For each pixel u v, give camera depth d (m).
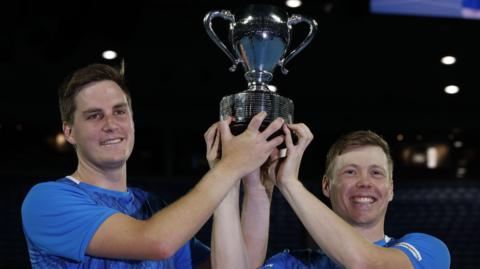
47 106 6.92
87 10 5.56
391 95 7.07
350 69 6.61
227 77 6.69
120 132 2.21
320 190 6.99
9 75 6.40
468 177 7.32
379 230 2.60
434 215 7.18
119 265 2.12
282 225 6.94
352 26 5.94
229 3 5.79
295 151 2.29
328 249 2.29
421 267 2.41
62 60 5.79
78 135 2.21
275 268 2.57
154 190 6.98
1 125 6.96
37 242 2.14
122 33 5.62
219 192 2.04
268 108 2.19
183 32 6.09
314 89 6.93
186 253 2.49
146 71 6.57
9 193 6.86
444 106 7.23
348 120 7.26
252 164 2.10
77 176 2.29
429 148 7.37
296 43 6.11
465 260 7.07
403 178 7.37
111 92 2.22
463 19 5.62
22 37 5.98
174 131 7.26
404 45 6.19
